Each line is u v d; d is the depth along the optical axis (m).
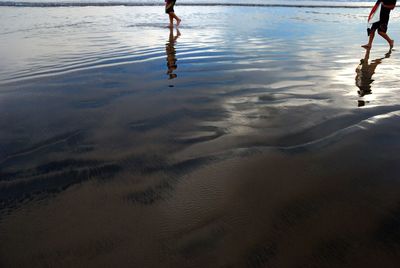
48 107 2.95
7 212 1.51
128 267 1.19
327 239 1.29
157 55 5.40
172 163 1.92
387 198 1.54
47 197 1.61
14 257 1.25
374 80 3.84
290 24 10.49
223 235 1.34
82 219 1.45
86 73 4.22
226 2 22.52
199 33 8.17
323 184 1.67
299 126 2.43
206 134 2.32
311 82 3.75
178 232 1.36
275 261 1.20
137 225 1.41
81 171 1.85
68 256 1.25
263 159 1.92
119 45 6.36
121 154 2.04
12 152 2.10
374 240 1.28
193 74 4.14
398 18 13.50
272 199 1.56
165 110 2.83
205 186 1.67
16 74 4.18
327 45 6.62
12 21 9.87
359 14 15.04
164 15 13.20
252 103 3.00
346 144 2.09
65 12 13.16
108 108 2.90
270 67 4.55
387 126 2.36
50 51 5.71
